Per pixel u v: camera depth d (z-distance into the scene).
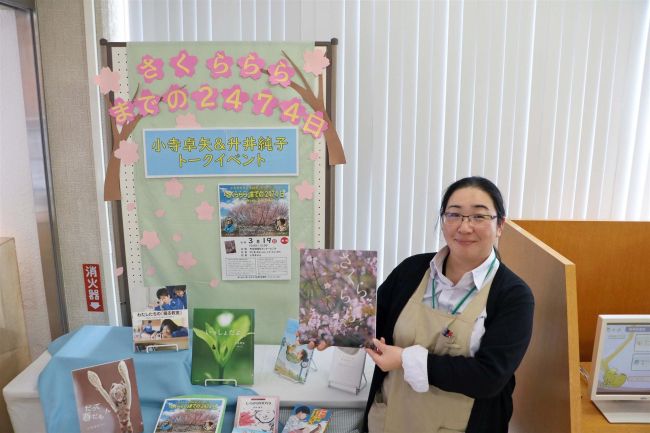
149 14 2.21
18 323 2.12
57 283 2.27
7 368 2.06
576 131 2.32
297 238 2.00
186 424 1.50
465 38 2.22
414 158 2.36
